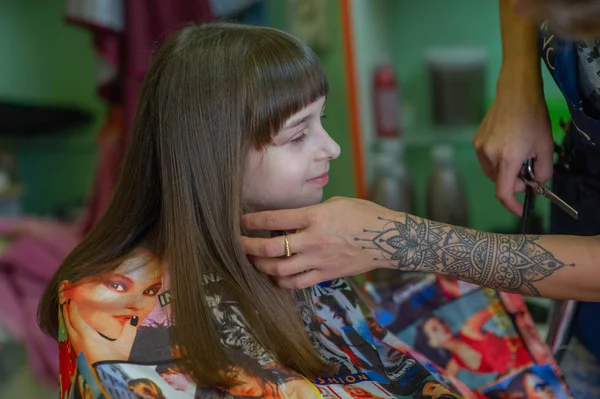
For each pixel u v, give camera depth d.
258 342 0.87
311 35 2.04
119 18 1.80
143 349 0.82
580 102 1.02
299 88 0.88
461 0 2.22
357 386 0.91
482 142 1.17
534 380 1.08
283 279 0.90
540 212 1.71
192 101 0.89
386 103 2.12
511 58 1.17
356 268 0.91
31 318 1.88
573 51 1.00
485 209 2.21
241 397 0.82
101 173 2.06
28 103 2.44
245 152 0.89
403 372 1.02
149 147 0.95
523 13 0.73
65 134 2.45
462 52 2.13
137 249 0.92
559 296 0.94
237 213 0.89
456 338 1.14
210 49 0.90
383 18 2.27
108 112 2.17
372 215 0.90
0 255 1.95
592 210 1.10
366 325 1.06
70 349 0.84
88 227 2.09
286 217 0.88
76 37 2.55
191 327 0.83
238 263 0.90
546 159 1.14
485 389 1.09
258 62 0.88
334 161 2.10
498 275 0.93
